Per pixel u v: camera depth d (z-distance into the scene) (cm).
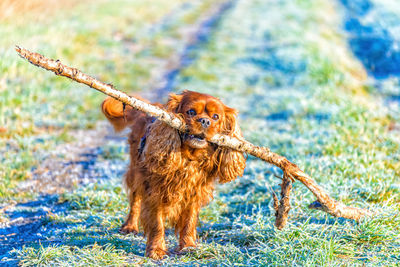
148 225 412
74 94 1113
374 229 402
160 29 2131
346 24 2191
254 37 1883
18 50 304
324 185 538
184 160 389
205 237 461
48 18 1823
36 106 998
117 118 523
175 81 1311
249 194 578
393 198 501
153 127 392
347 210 411
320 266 342
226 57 1587
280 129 872
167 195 402
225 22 2188
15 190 616
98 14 2203
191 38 1988
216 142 377
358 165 611
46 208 559
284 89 1197
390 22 2069
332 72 1264
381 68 1537
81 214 529
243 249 413
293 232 412
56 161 732
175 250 426
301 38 1752
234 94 1183
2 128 852
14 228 505
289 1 2723
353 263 352
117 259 390
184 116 377
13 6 1709
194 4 2895
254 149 387
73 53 1452
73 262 379
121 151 771
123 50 1684
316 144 727
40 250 408
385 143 725
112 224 499
